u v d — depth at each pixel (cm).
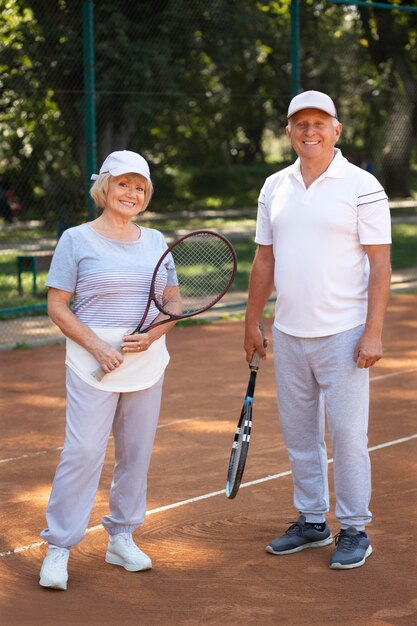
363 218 466
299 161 480
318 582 461
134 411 466
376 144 2467
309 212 470
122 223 464
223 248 641
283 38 2106
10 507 571
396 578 464
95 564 486
